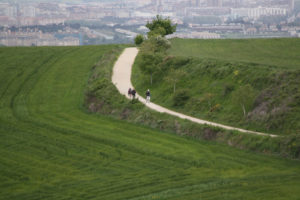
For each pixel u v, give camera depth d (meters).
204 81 82.62
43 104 94.00
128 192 46.91
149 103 81.94
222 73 81.12
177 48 123.50
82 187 49.16
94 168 55.34
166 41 113.94
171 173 51.72
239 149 57.03
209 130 62.88
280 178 46.12
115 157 59.03
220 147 58.62
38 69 124.00
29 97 100.31
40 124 78.12
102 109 83.81
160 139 65.06
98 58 129.00
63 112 86.75
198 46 125.75
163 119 71.19
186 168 53.00
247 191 43.00
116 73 105.44
